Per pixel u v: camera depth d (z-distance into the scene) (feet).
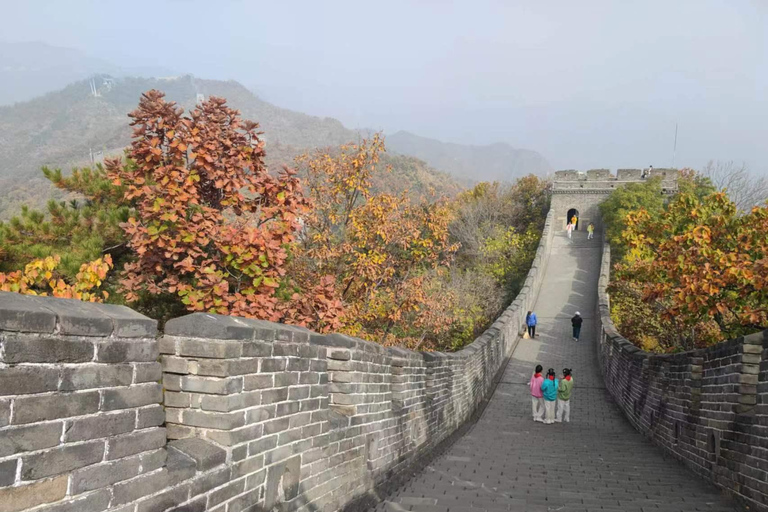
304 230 44.86
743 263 32.48
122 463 9.41
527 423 51.44
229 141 24.88
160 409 10.21
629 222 44.83
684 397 33.81
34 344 7.91
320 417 17.42
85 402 8.71
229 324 12.48
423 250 48.08
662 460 36.11
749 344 24.47
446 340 79.97
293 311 27.73
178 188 23.70
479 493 25.71
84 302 9.39
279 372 14.76
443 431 37.76
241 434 12.92
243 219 26.84
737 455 24.57
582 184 163.43
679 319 56.18
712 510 23.29
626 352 56.29
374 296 45.29
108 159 24.56
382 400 24.48
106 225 29.14
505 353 80.69
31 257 27.35
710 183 144.77
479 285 96.07
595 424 52.16
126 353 9.46
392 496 24.26
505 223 142.72
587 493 26.30
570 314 105.70
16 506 7.71
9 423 7.60
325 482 17.97
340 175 45.03
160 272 26.04
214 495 11.92
